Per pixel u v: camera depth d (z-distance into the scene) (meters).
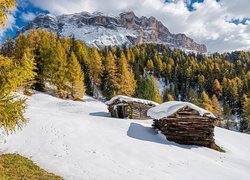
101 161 16.73
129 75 84.81
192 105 24.66
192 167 17.92
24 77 10.99
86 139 20.53
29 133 20.53
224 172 17.66
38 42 81.56
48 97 58.84
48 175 13.61
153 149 20.48
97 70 87.31
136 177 14.58
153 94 79.69
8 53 71.00
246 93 115.31
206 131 24.66
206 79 145.38
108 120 28.41
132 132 24.75
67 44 103.31
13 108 10.60
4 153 16.83
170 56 194.00
